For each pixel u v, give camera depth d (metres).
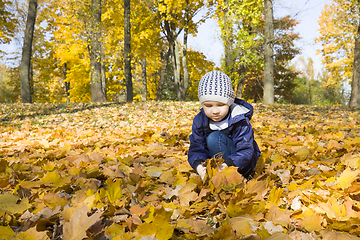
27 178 2.08
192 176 2.11
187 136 4.14
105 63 19.36
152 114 8.26
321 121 6.05
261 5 14.34
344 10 17.59
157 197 1.59
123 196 1.64
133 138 4.29
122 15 17.28
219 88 1.69
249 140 1.78
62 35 16.75
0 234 1.09
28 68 13.58
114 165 2.43
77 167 2.38
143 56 18.88
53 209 1.43
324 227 1.28
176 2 15.95
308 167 2.31
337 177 1.78
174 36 18.81
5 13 15.20
